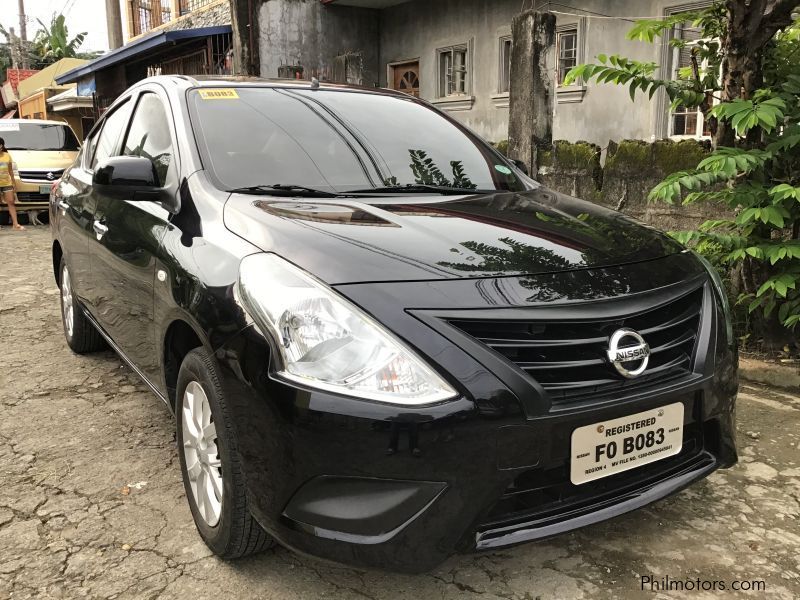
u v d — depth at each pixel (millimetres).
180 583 2234
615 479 2127
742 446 3230
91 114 21547
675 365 2199
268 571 2297
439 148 3299
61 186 4562
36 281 6949
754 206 3924
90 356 4578
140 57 14094
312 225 2232
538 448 1891
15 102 33281
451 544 1870
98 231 3455
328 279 1952
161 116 3160
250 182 2705
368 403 1803
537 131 6340
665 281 2252
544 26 6148
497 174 3301
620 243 2416
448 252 2117
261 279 2039
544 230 2414
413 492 1821
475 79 10945
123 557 2369
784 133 3797
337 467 1828
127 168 2689
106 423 3479
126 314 3113
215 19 13977
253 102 3135
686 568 2330
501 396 1844
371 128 3236
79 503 2713
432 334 1858
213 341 2107
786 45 4266
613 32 8914
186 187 2684
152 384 2963
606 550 2438
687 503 2742
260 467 1958
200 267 2295
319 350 1864
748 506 2713
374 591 2205
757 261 4215
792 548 2438
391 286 1936
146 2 18266
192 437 2418
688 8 8109
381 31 12539
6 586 2211
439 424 1794
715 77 4391
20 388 3973
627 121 8883
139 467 3012
